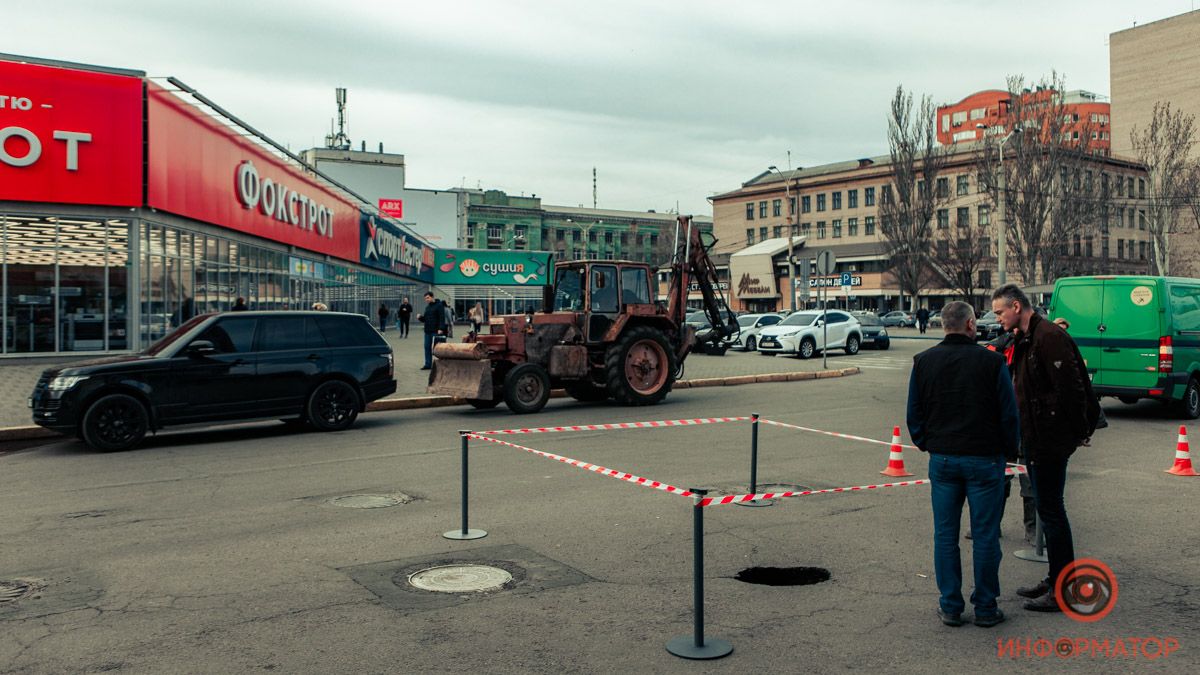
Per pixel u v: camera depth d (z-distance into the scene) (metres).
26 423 12.78
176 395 11.70
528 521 7.25
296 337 12.82
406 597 5.34
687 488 8.55
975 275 63.12
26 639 4.64
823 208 93.19
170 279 22.77
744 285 86.88
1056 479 5.18
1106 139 86.75
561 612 5.07
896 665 4.30
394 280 56.66
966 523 7.20
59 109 19.58
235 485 8.92
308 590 5.47
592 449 11.00
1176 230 60.47
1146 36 76.50
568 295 16.19
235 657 4.40
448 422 13.93
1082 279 14.26
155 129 20.67
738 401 16.75
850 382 21.11
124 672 4.22
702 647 4.48
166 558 6.20
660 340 16.27
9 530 7.05
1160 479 8.98
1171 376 13.36
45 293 20.47
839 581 5.66
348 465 10.05
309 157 78.12
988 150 51.91
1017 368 5.38
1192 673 4.22
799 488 8.56
